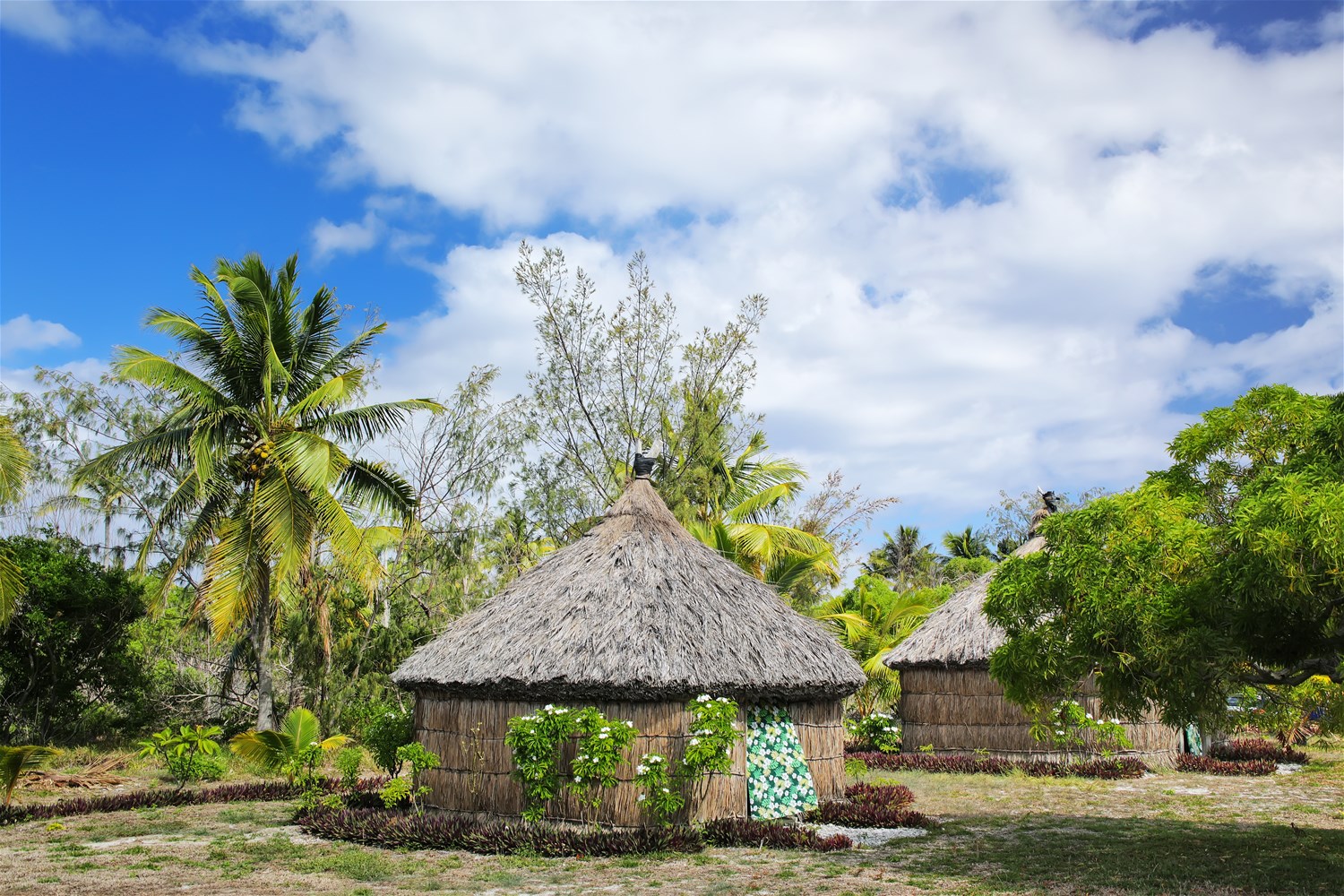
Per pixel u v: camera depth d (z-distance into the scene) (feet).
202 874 38.24
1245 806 54.80
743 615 50.34
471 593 90.22
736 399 93.35
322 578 82.94
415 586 92.17
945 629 79.51
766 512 103.76
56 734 82.79
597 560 51.49
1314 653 33.83
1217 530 31.81
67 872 38.81
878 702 97.40
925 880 36.04
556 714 43.57
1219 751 78.18
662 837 41.91
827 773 51.70
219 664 92.84
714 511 95.35
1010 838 45.27
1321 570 27.86
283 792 59.82
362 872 38.34
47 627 76.89
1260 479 33.17
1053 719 40.37
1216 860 39.52
